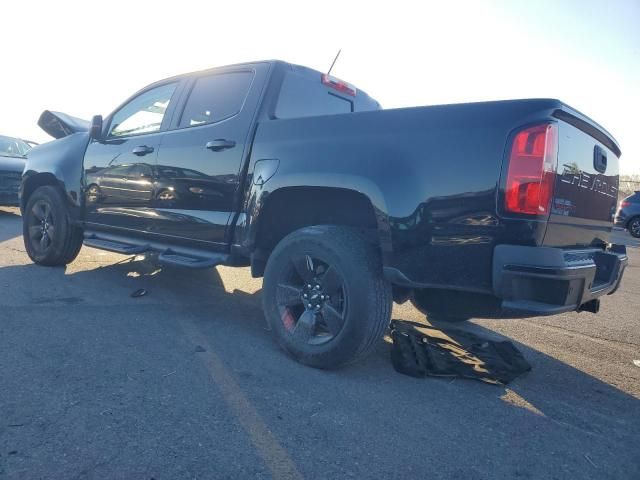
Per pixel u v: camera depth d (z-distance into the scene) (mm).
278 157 3314
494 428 2484
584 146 2910
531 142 2432
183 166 3994
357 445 2213
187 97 4289
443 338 3805
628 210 15594
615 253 3367
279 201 3414
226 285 5227
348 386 2844
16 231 8008
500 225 2467
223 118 3863
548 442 2391
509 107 2514
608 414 2760
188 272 5684
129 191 4520
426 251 2656
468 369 3139
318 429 2322
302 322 3141
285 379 2867
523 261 2424
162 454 2014
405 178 2713
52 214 5211
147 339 3346
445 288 2645
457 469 2092
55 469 1863
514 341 4031
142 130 4645
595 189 3115
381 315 2906
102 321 3646
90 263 5723
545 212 2455
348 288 2902
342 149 2994
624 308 5547
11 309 3742
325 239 3018
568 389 3088
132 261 5984
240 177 3582
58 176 5145
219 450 2078
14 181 9180
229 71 4039
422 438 2324
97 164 4871
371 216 3332
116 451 2006
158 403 2441
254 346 3391
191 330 3617
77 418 2238
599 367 3537
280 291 3279
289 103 3820
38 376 2639
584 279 2615
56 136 6207
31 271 5086
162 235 4203
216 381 2756
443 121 2664
